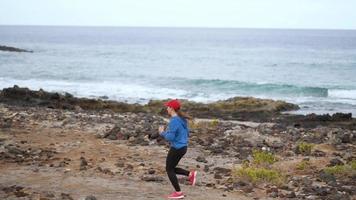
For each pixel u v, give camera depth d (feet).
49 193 32.91
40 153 47.37
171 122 32.22
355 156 52.54
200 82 170.60
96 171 40.98
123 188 35.37
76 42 552.41
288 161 48.83
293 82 181.47
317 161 48.98
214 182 39.29
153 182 37.91
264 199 34.63
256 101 114.83
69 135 58.39
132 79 182.60
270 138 61.82
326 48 464.65
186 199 33.04
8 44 465.47
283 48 461.78
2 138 54.54
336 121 93.66
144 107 106.93
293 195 35.70
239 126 72.84
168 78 184.65
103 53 347.77
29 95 110.93
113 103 108.58
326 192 36.94
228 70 229.45
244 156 50.60
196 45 513.04
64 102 108.17
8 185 35.40
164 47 459.73
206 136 61.52
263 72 220.02
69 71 207.51
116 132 58.65
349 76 202.49
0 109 83.92
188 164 45.85
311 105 125.49
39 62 249.34
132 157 47.67
